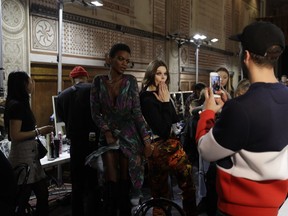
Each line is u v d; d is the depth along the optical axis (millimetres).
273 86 1206
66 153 3629
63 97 3205
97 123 2268
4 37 4133
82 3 4250
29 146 2701
